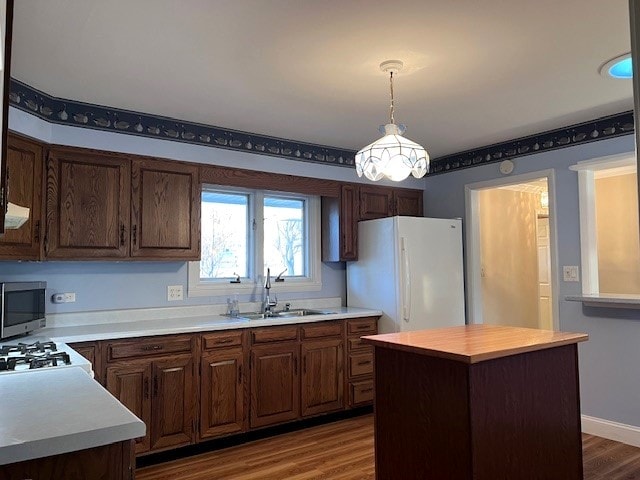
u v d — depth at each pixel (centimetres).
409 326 403
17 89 273
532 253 577
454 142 425
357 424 380
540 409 226
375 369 239
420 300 412
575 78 279
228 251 405
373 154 239
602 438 341
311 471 288
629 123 342
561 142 383
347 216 444
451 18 210
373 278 430
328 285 456
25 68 258
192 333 315
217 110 331
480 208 514
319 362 376
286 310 420
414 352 212
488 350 201
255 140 395
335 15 207
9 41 123
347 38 228
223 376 327
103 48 236
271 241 429
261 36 225
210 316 375
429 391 213
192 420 312
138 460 297
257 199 418
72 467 103
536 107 330
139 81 278
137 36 224
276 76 272
